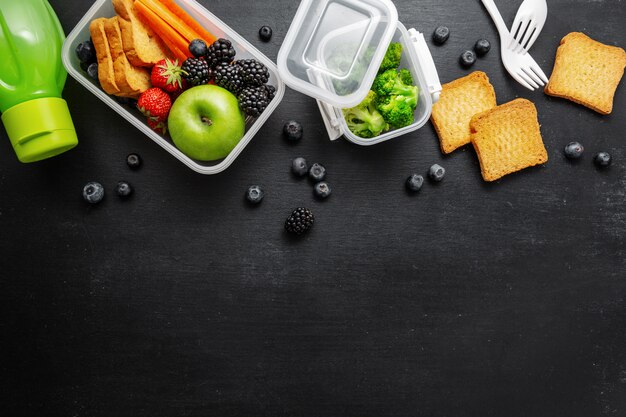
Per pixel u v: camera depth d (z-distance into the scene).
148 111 1.35
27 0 1.37
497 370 1.59
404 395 1.57
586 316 1.61
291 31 1.35
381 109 1.40
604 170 1.60
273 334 1.55
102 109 1.51
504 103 1.57
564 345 1.60
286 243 1.55
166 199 1.53
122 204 1.52
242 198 1.54
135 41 1.33
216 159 1.43
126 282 1.53
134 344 1.53
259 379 1.55
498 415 1.59
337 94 1.37
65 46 1.39
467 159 1.57
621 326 1.61
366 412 1.57
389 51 1.40
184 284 1.53
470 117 1.55
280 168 1.54
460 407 1.58
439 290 1.58
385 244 1.57
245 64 1.34
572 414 1.60
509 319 1.59
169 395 1.54
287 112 1.54
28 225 1.51
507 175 1.58
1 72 1.35
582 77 1.57
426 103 1.44
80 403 1.52
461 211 1.58
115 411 1.53
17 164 1.50
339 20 1.38
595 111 1.59
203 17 1.44
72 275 1.52
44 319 1.52
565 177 1.59
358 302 1.56
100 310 1.53
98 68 1.35
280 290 1.55
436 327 1.58
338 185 1.55
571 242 1.60
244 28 1.55
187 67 1.33
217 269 1.54
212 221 1.54
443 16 1.57
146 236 1.53
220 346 1.54
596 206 1.60
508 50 1.56
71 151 1.51
